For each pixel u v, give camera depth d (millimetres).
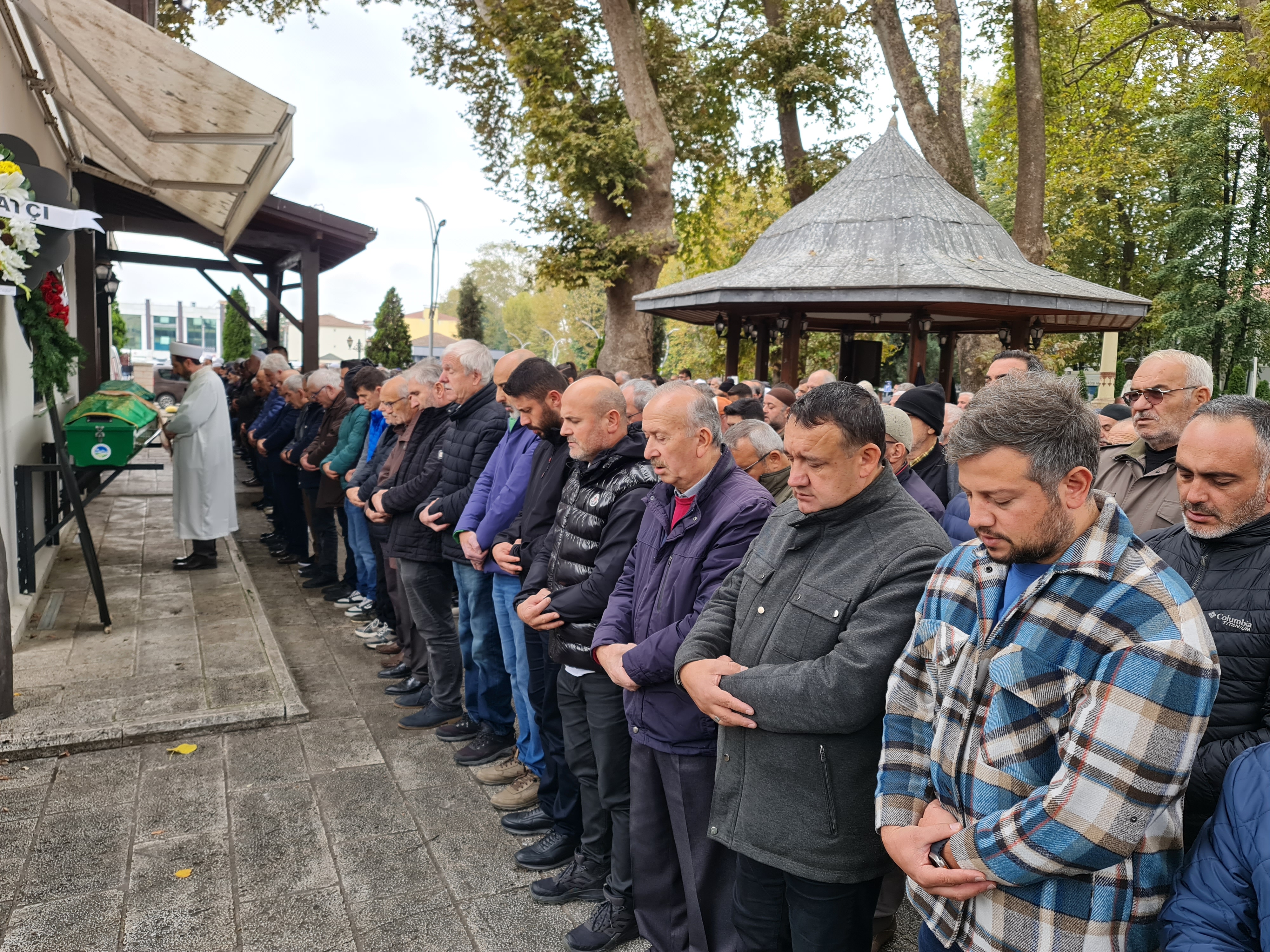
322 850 3328
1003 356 3980
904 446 3184
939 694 1656
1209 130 24391
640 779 2635
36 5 5328
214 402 7188
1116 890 1440
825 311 9547
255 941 2775
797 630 2029
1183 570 2035
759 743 2043
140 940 2760
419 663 4906
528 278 15633
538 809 3619
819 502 2023
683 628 2422
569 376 6098
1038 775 1461
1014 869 1434
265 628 5750
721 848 2514
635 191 14805
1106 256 27547
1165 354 3031
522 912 2984
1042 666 1449
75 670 4914
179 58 5570
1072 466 1404
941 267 8141
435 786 3885
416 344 73625
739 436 3688
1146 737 1328
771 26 18609
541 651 3594
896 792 1719
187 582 6883
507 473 3924
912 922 3064
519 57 14742
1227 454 1904
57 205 5020
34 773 3875
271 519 10375
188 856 3252
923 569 1918
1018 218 14492
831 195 9602
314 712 4691
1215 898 1398
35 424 6805
